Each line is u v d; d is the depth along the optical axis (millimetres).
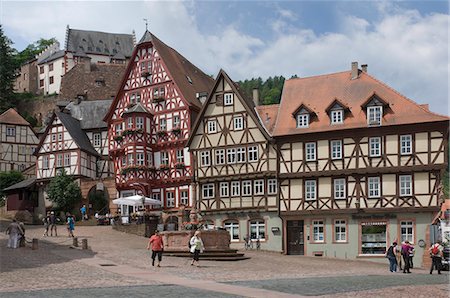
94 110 64375
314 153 44031
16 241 33812
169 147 54906
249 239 45781
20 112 95562
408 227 41125
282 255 42188
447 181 45469
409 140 41719
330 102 45406
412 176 41406
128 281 22047
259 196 45844
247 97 52906
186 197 53531
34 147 75438
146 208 54312
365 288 21000
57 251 33500
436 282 23797
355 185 42625
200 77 63312
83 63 93375
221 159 47656
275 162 45469
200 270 27562
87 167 60250
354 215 42344
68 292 18453
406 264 31047
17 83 110500
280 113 46562
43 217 57719
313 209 43469
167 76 55844
